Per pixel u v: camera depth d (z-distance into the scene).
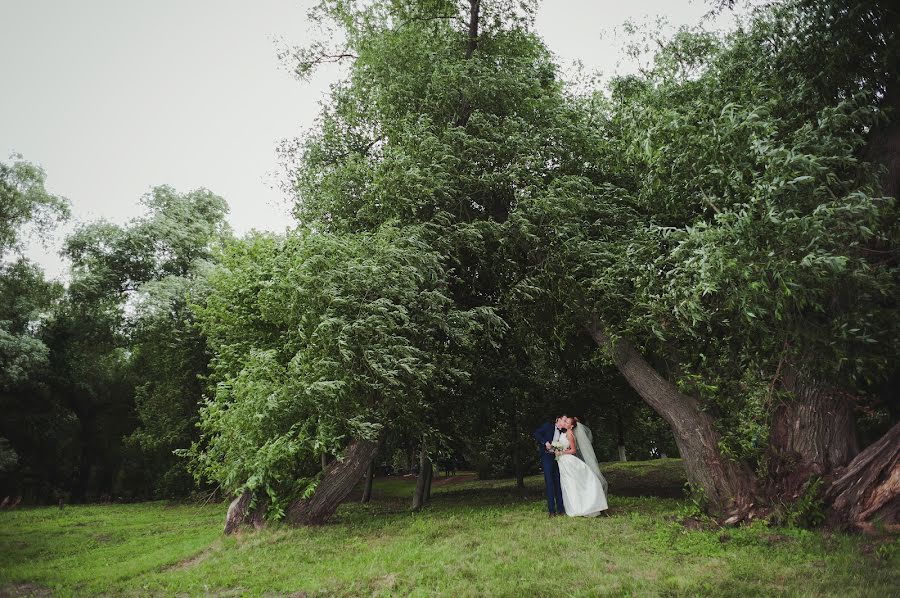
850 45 8.20
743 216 6.92
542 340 12.58
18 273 28.61
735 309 7.71
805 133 7.57
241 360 11.38
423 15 14.21
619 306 9.85
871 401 9.03
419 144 11.42
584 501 8.94
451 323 10.73
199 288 22.69
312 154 14.12
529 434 16.30
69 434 31.22
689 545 6.88
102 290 27.03
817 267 6.42
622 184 11.95
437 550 7.11
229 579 6.62
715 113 8.63
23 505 27.84
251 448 9.10
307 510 9.52
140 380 28.55
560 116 11.86
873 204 6.82
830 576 5.28
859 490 7.09
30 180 28.42
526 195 10.84
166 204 28.59
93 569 8.05
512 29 14.16
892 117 8.05
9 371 24.84
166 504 21.72
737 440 8.16
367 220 12.02
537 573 5.93
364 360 9.30
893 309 7.21
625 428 21.14
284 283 9.73
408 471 37.88
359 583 6.12
